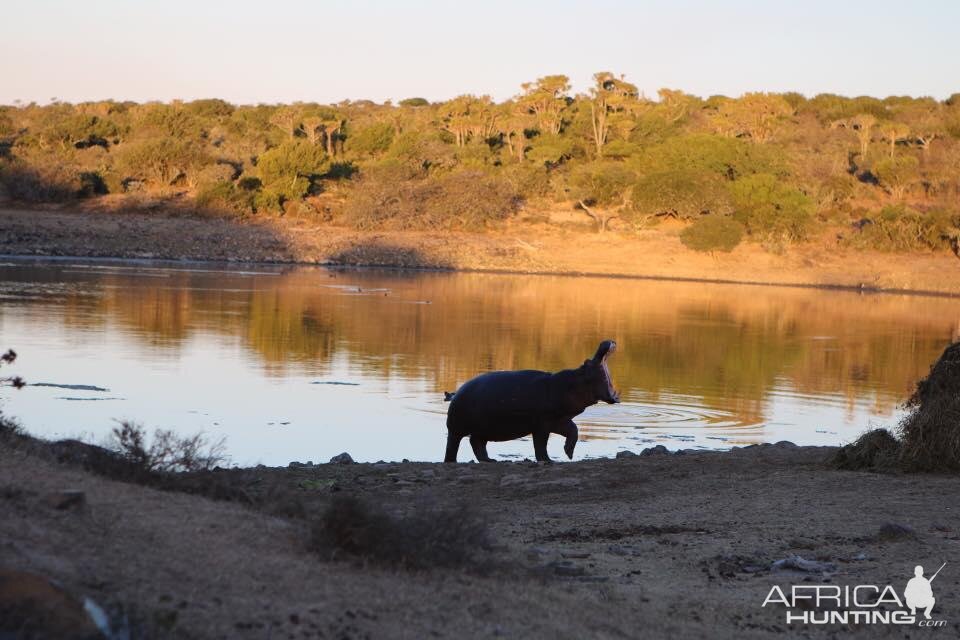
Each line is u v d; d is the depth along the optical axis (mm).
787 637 7746
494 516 11969
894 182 127625
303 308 53812
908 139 154625
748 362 39438
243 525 7562
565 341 43344
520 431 17359
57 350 33875
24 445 9211
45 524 6473
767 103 151250
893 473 14703
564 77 153375
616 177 112375
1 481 7391
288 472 14742
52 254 88688
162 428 21609
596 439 22406
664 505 12664
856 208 122938
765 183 108750
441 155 128250
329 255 99625
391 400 26938
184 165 117688
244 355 35312
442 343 41094
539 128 147250
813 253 105312
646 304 67438
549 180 122875
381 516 7590
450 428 17734
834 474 14648
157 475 9352
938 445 14867
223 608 5871
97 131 137625
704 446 22000
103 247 93125
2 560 5652
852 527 11492
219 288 64438
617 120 143125
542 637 6570
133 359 32781
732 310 65812
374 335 43094
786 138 147250
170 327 42750
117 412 23391
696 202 106188
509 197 112812
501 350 39344
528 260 101812
